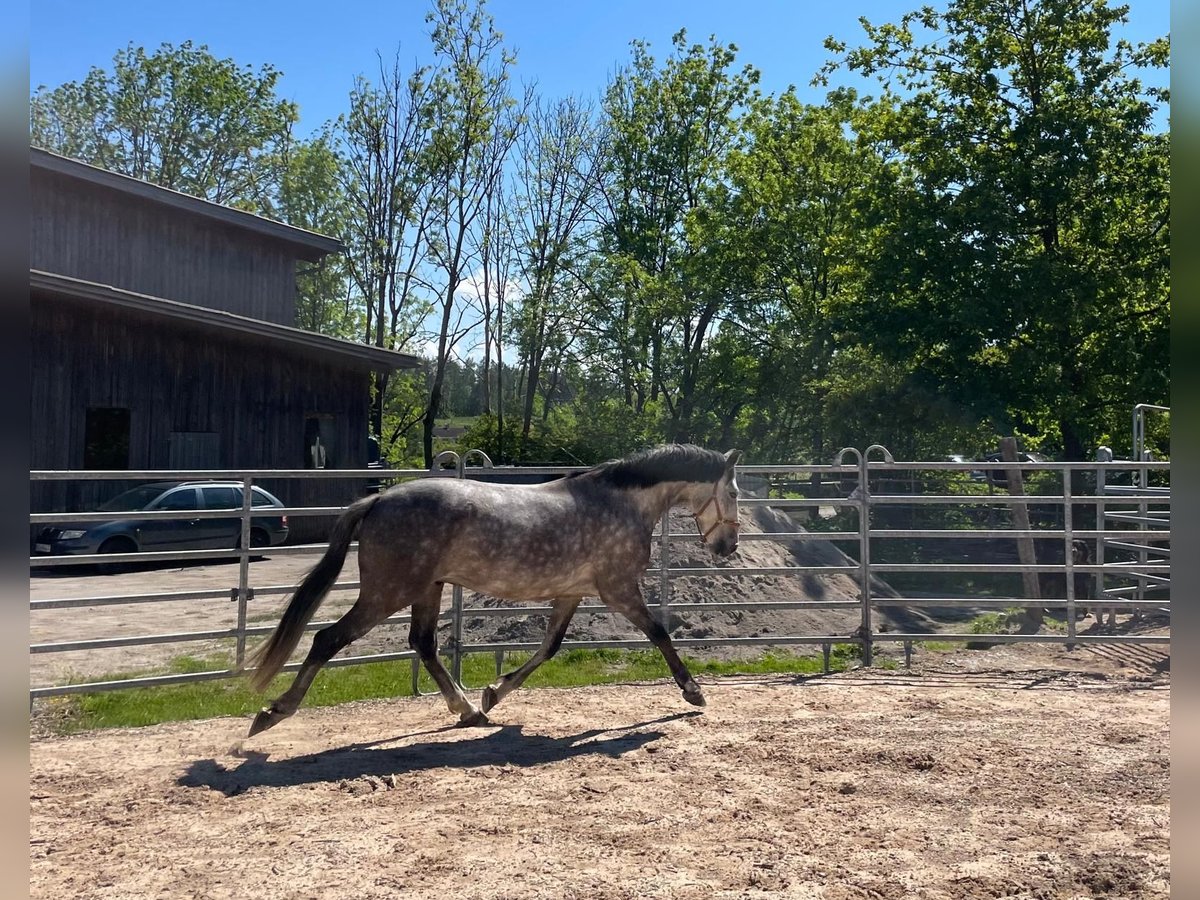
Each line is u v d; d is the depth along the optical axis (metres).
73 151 43.94
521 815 4.97
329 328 44.38
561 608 7.41
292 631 6.12
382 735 6.75
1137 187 22.81
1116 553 16.70
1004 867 4.31
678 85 39.88
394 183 39.34
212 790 5.40
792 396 31.05
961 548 21.00
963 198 23.12
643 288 35.59
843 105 34.47
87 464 18.34
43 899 3.91
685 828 4.79
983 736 6.59
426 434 38.72
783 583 11.94
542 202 40.22
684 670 7.32
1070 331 22.19
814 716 7.22
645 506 7.22
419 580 6.32
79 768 5.85
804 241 33.31
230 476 7.59
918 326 23.48
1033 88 24.11
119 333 18.75
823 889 4.05
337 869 4.23
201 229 23.25
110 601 7.06
